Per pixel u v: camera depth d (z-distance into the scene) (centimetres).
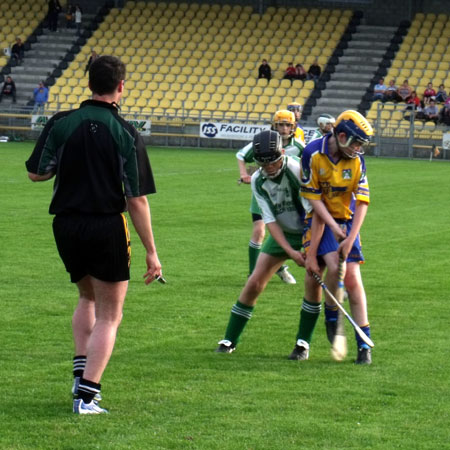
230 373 1912
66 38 11719
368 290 2881
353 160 1970
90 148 1589
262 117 10475
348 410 1662
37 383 1820
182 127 10362
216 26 11738
